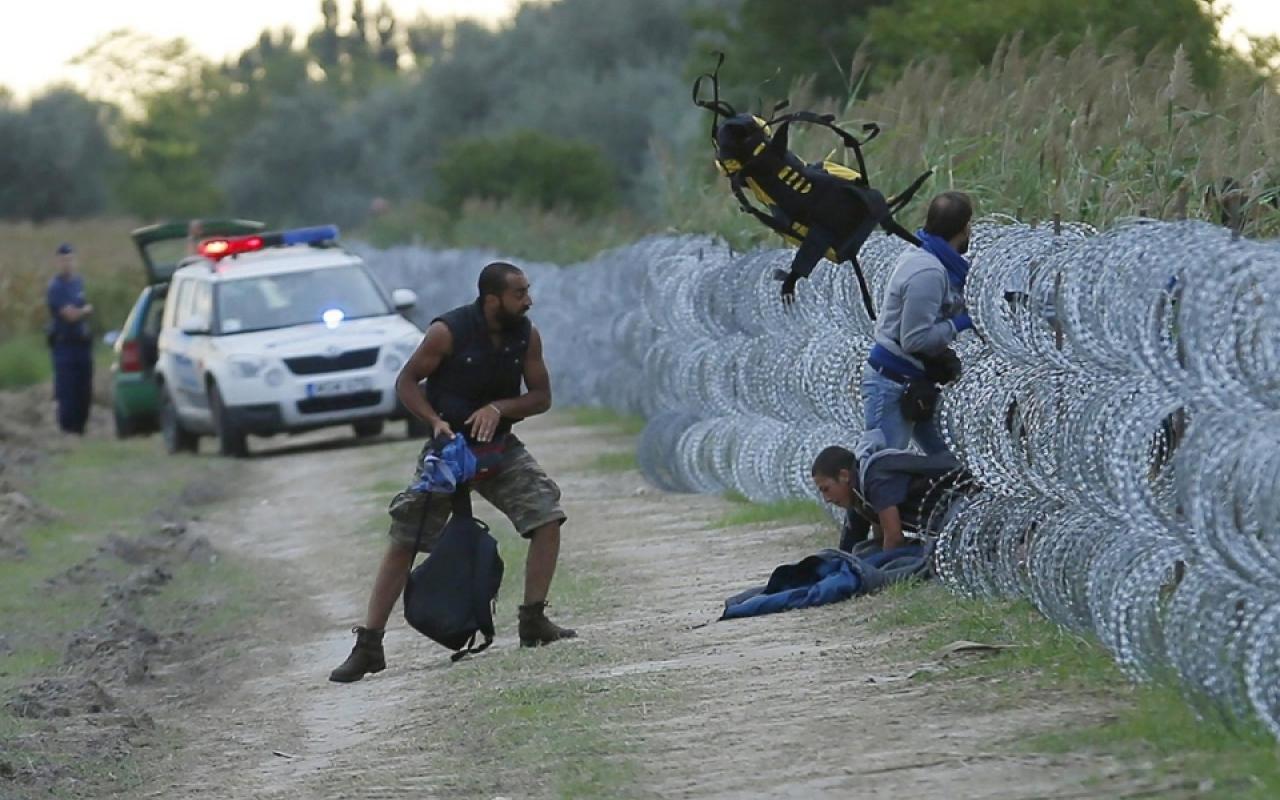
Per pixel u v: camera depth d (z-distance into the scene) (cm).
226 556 4397
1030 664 2312
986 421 2641
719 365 4438
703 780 2005
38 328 12731
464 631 2783
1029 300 2502
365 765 2312
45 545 4666
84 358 8094
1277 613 1855
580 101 19675
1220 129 3123
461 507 2823
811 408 3831
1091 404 2286
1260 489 1836
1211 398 1894
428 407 2811
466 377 2816
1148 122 3297
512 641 3027
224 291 6888
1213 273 1897
